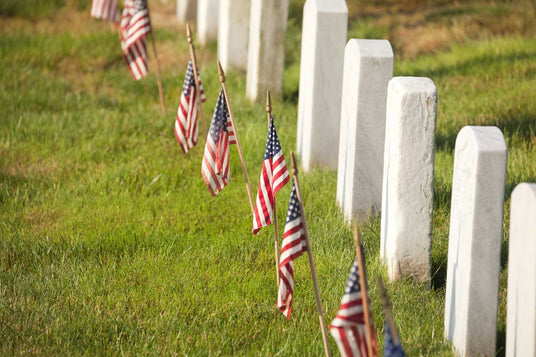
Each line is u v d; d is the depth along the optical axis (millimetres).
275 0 17172
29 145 15312
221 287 9906
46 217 12234
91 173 14086
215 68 20203
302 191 12984
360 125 11258
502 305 9289
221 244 11148
